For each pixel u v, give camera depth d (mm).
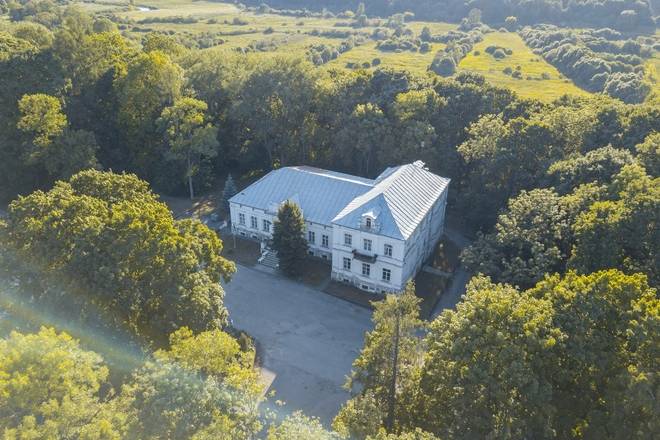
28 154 86938
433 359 43094
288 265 74938
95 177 63062
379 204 71188
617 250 57219
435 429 42219
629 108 88188
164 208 59219
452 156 97062
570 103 100250
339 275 75562
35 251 48688
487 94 101875
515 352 37906
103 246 49625
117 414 32531
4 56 98562
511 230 66000
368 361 42875
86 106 104062
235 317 67750
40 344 34125
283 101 99500
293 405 54562
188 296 50344
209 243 58312
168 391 33000
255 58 112375
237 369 38344
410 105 95000
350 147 98500
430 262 81688
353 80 103938
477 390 38812
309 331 65812
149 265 50438
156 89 99062
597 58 143625
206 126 95750
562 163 77000
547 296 44812
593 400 41656
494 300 41938
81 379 34438
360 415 38438
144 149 102750
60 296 46094
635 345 39438
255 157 110438
